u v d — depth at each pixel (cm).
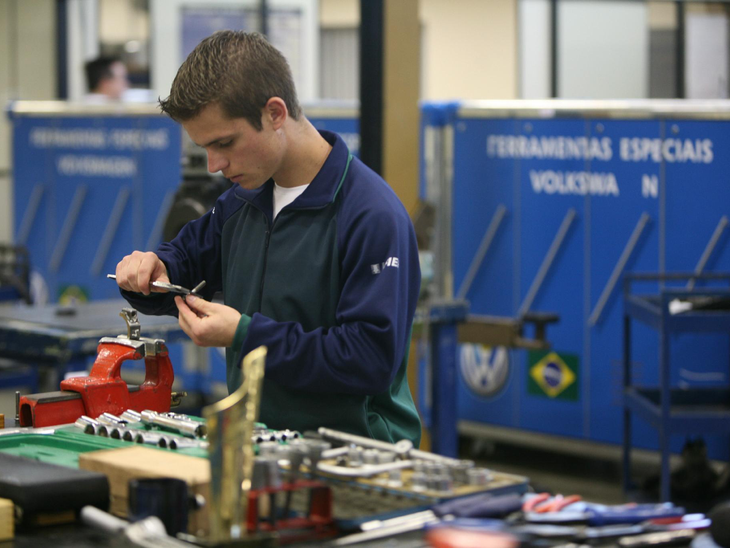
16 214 743
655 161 483
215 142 179
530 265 525
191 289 218
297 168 195
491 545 117
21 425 192
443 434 414
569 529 135
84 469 153
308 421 194
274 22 873
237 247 208
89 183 705
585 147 503
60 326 357
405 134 457
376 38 444
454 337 414
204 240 218
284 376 183
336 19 941
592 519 139
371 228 188
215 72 175
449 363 413
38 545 134
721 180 466
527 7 891
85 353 347
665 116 477
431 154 537
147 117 672
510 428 541
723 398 435
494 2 923
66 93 903
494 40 926
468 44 938
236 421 130
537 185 520
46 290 731
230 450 130
